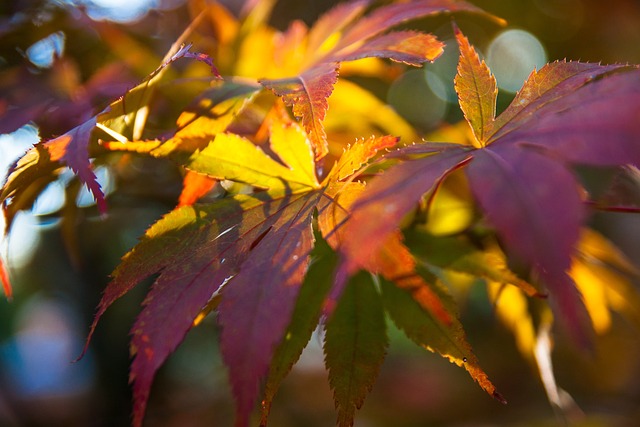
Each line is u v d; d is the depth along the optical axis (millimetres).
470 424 805
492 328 821
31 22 358
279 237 249
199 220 261
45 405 793
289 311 234
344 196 253
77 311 678
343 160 262
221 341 233
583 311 220
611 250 318
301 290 276
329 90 260
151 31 394
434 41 274
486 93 256
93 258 568
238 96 283
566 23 651
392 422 900
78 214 359
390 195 224
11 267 311
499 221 217
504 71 678
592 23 660
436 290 268
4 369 573
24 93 340
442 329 269
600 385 711
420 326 271
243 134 321
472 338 839
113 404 577
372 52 278
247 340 232
